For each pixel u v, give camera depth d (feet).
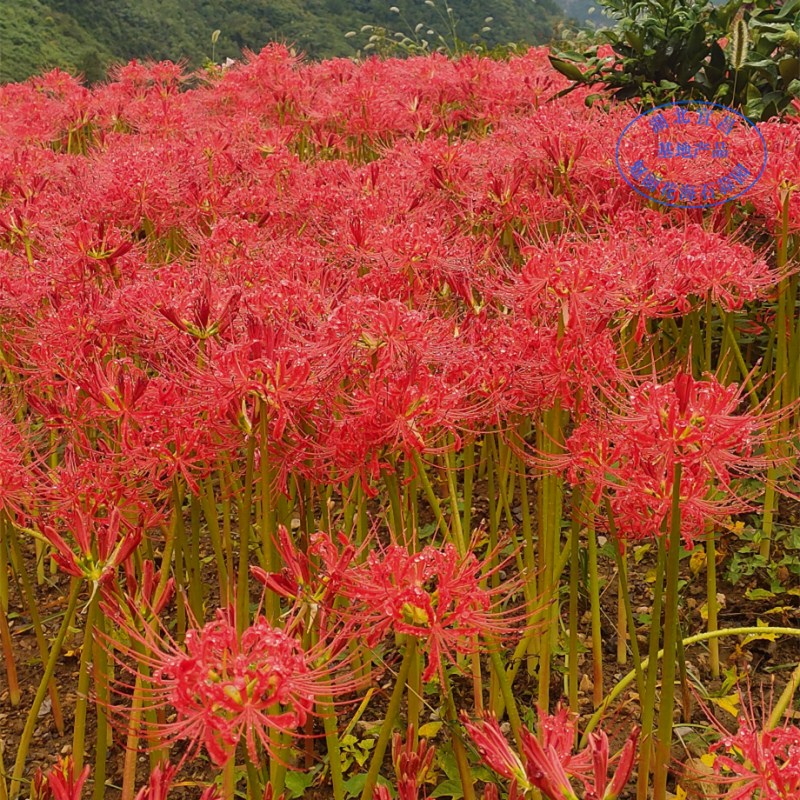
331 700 7.00
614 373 7.35
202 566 11.14
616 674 9.29
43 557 11.39
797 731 5.24
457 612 5.19
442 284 9.55
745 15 15.66
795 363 10.74
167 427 7.16
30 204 12.65
